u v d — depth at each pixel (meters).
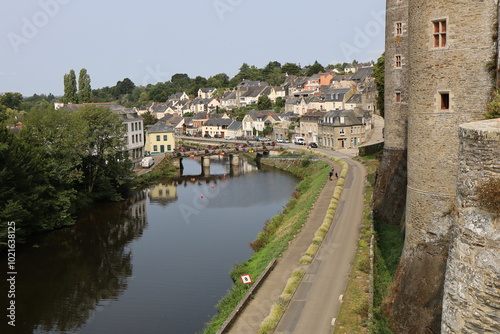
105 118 53.66
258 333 19.81
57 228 44.22
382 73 55.38
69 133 47.44
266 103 135.38
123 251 37.59
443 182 17.66
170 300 28.19
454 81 17.33
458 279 10.69
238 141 105.81
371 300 20.53
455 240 11.05
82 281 31.83
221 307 25.69
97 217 48.06
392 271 24.39
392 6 31.45
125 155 58.34
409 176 19.41
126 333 24.56
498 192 9.77
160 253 36.72
